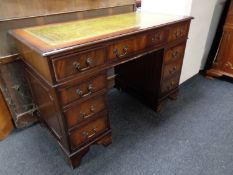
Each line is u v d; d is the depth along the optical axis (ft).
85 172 3.87
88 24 4.12
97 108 3.74
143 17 4.78
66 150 3.77
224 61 6.70
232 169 3.86
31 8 3.97
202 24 6.14
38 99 4.21
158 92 5.17
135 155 4.21
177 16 4.83
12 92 4.54
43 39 3.18
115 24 4.07
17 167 4.00
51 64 2.74
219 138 4.61
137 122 5.16
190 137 4.65
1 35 3.91
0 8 3.67
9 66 4.27
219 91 6.49
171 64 5.02
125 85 6.22
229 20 6.10
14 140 4.66
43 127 4.97
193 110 5.58
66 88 3.08
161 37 4.21
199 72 7.73
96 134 4.02
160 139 4.61
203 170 3.85
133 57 3.82
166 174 3.79
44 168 3.97
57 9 4.30
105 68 3.44
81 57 3.02
